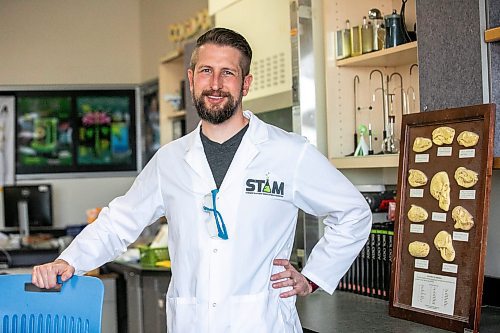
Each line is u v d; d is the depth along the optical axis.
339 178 2.19
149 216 2.30
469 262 2.27
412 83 3.30
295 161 2.16
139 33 8.13
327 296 3.13
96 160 8.04
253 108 3.86
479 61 2.41
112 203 2.35
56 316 2.03
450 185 2.37
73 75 7.99
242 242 2.11
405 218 2.54
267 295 2.13
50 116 7.95
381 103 3.42
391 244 2.96
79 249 2.24
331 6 3.35
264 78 3.75
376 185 3.40
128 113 8.09
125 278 4.74
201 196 2.14
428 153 2.48
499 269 2.79
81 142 8.02
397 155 2.93
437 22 2.57
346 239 2.18
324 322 2.64
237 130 2.17
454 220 2.34
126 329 4.82
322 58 3.39
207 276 2.11
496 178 2.81
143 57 8.02
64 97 7.98
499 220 2.79
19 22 7.88
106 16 8.07
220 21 4.16
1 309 2.07
